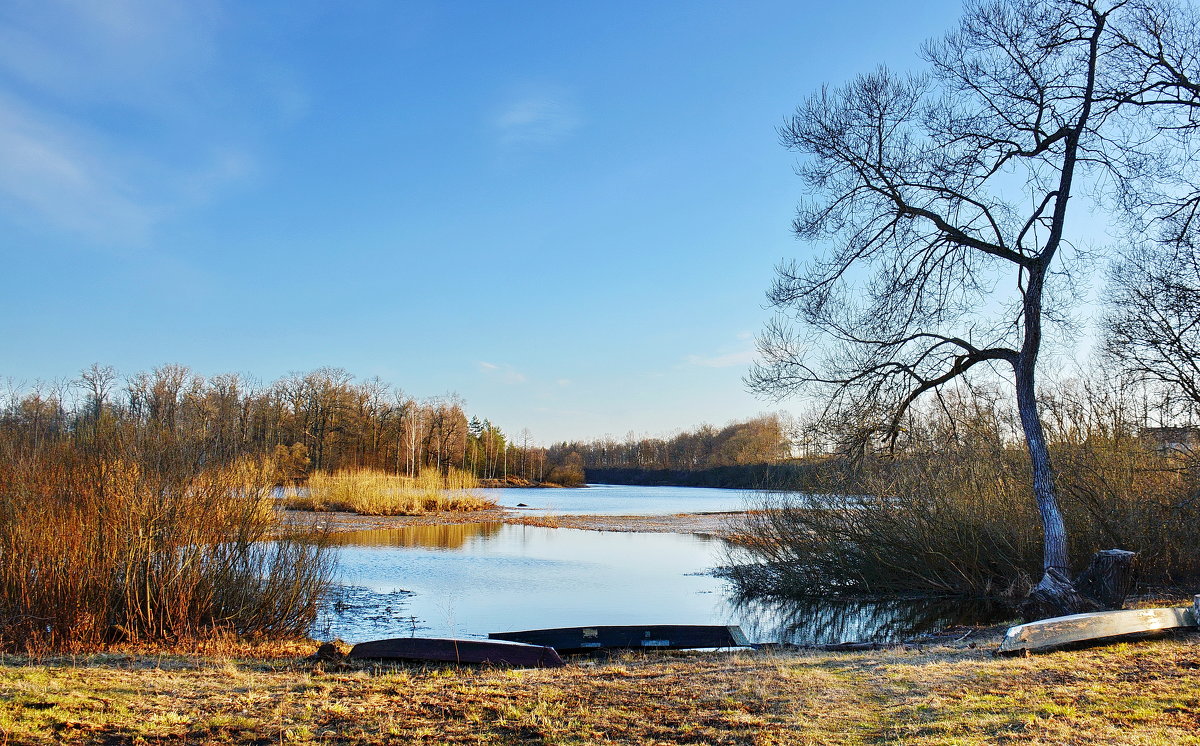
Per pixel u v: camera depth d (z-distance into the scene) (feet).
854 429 52.01
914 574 60.03
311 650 36.45
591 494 269.85
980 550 58.34
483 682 25.84
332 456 246.88
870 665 28.37
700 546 93.97
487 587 61.82
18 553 32.71
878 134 48.67
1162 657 26.43
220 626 36.63
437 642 30.63
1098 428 60.23
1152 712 19.76
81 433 38.04
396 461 268.62
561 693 23.94
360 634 43.88
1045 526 42.11
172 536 35.94
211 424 42.06
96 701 21.22
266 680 25.79
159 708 21.15
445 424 300.40
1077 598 38.09
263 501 40.55
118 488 35.86
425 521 123.44
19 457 35.55
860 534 62.44
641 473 434.30
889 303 49.26
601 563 77.66
